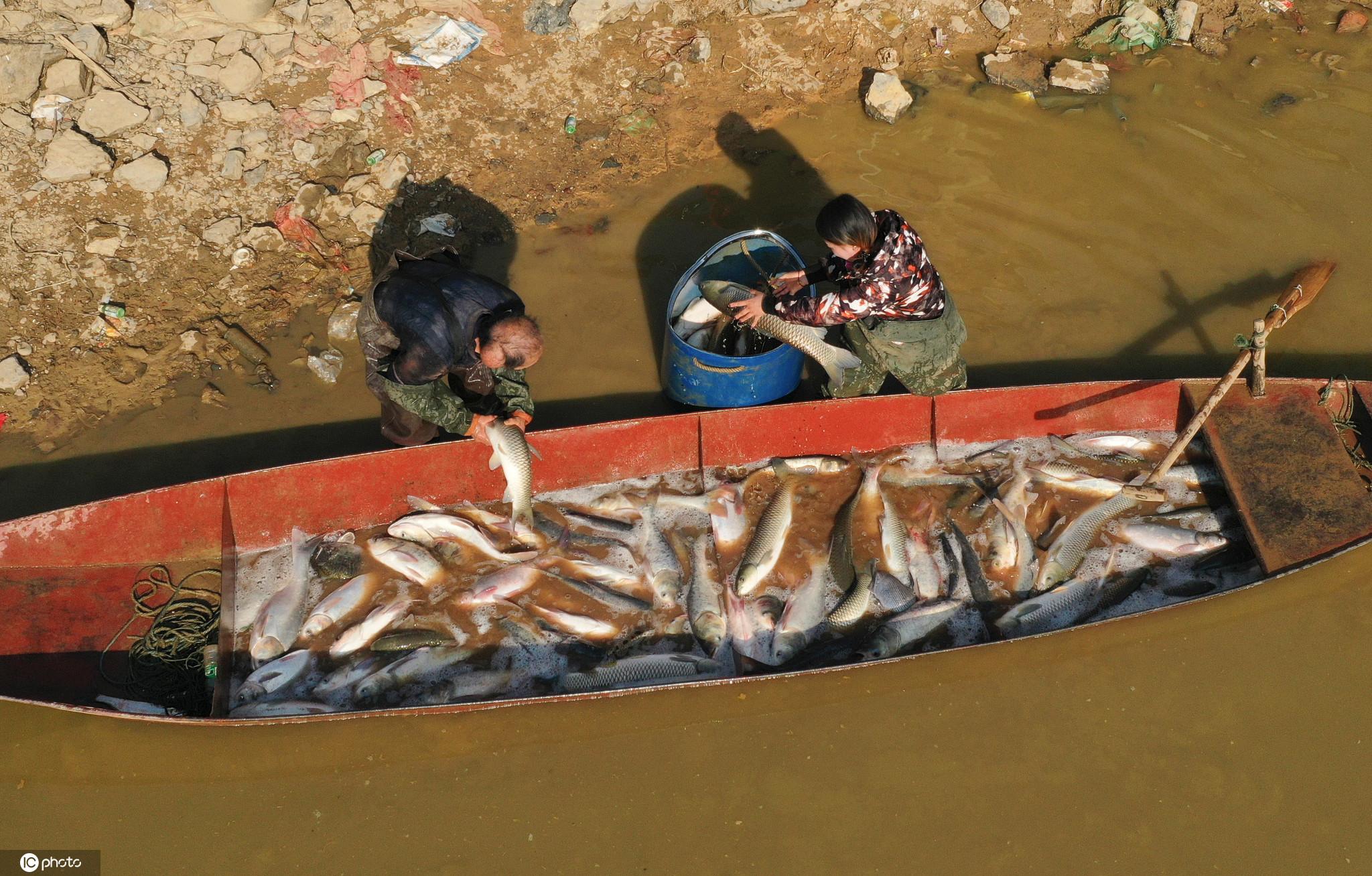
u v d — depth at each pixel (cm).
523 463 443
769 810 421
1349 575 493
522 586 478
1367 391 524
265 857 408
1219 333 600
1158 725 445
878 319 474
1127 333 600
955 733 444
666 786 429
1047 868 405
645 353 586
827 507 512
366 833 415
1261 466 495
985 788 427
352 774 431
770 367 505
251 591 471
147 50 636
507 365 397
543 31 699
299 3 658
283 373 564
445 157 648
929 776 431
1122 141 703
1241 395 523
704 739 443
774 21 731
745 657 455
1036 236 645
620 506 507
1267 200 669
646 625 468
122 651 454
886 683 457
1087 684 457
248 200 613
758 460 523
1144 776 430
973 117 713
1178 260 635
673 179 662
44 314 565
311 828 416
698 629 459
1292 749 438
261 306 585
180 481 520
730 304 483
